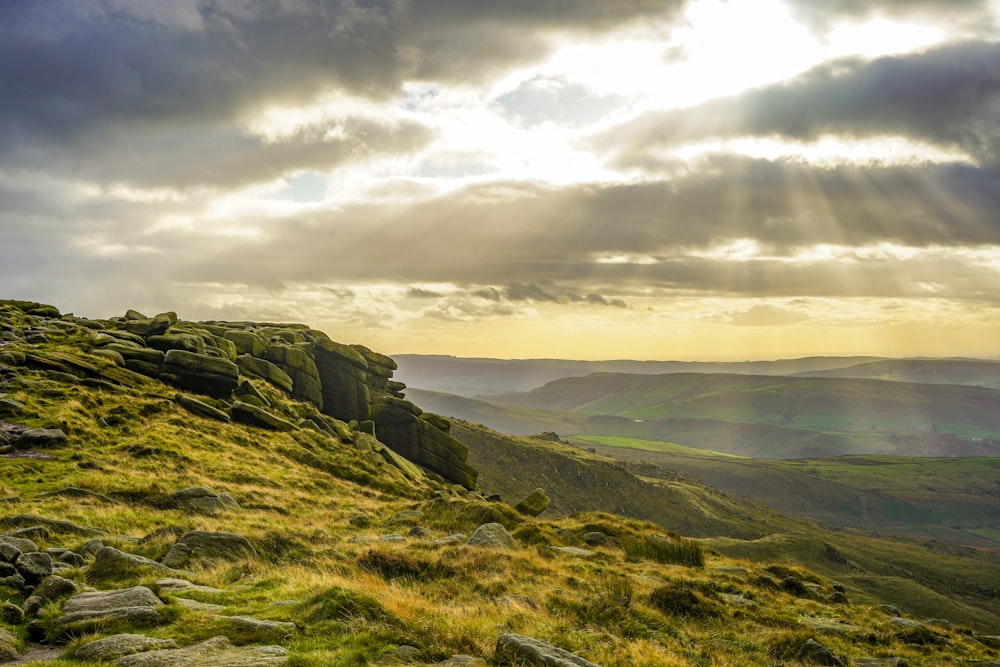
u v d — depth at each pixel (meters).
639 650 18.78
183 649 12.42
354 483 60.91
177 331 83.75
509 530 38.81
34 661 11.48
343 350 99.00
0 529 22.89
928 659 24.23
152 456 46.06
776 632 24.02
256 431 66.44
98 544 21.42
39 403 50.91
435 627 15.48
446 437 98.38
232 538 22.75
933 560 198.00
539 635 18.00
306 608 15.63
